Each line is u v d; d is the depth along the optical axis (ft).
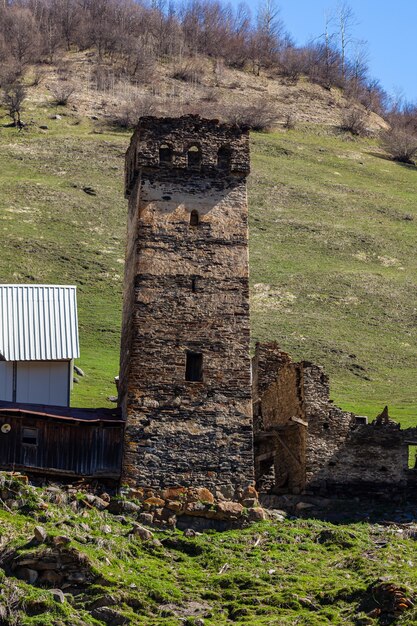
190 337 208.03
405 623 160.45
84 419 201.26
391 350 417.08
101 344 378.53
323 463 211.82
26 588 166.71
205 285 210.79
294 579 177.68
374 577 175.32
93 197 531.09
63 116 655.76
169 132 216.13
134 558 181.88
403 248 530.27
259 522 199.52
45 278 436.76
